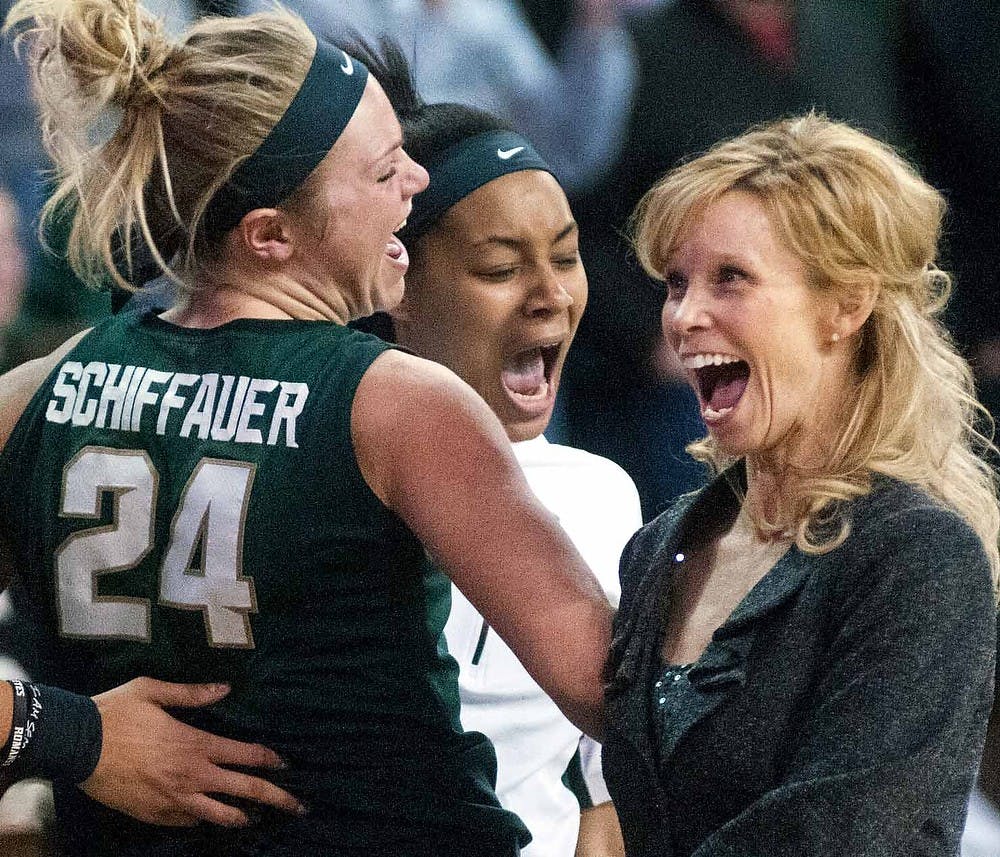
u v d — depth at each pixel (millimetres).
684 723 5453
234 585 5973
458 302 7973
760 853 5102
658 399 15812
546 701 7676
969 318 17312
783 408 5625
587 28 17016
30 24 14961
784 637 5375
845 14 17703
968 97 18078
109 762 6020
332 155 6203
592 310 16047
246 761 6082
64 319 13641
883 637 5152
